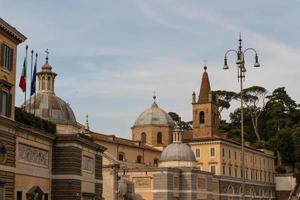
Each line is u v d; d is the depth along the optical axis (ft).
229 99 602.44
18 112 174.70
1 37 158.10
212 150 417.28
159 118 428.97
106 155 312.91
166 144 424.05
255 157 480.23
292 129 530.68
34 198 178.60
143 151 394.11
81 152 207.41
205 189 366.22
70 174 197.26
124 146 371.97
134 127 432.25
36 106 242.17
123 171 328.90
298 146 510.99
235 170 435.12
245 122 594.24
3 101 159.84
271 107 583.58
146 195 338.54
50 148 196.54
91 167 221.25
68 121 240.32
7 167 161.99
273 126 565.53
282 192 510.17
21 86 180.14
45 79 252.83
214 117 444.55
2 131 159.12
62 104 247.09
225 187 411.13
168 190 334.85
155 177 338.13
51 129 197.67
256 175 476.95
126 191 311.27
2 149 159.63
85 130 326.65
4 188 160.56
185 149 364.99
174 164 359.25
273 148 532.73
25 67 180.55
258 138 570.87
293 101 586.04
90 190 218.38
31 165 180.86
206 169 415.85
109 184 309.22
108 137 365.81
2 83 157.38
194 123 444.14
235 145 440.86
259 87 595.06
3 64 159.22
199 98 447.42
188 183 349.20
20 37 168.66
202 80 451.94
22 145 174.40
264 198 486.79
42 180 189.67
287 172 526.16
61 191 196.34
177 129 374.63
